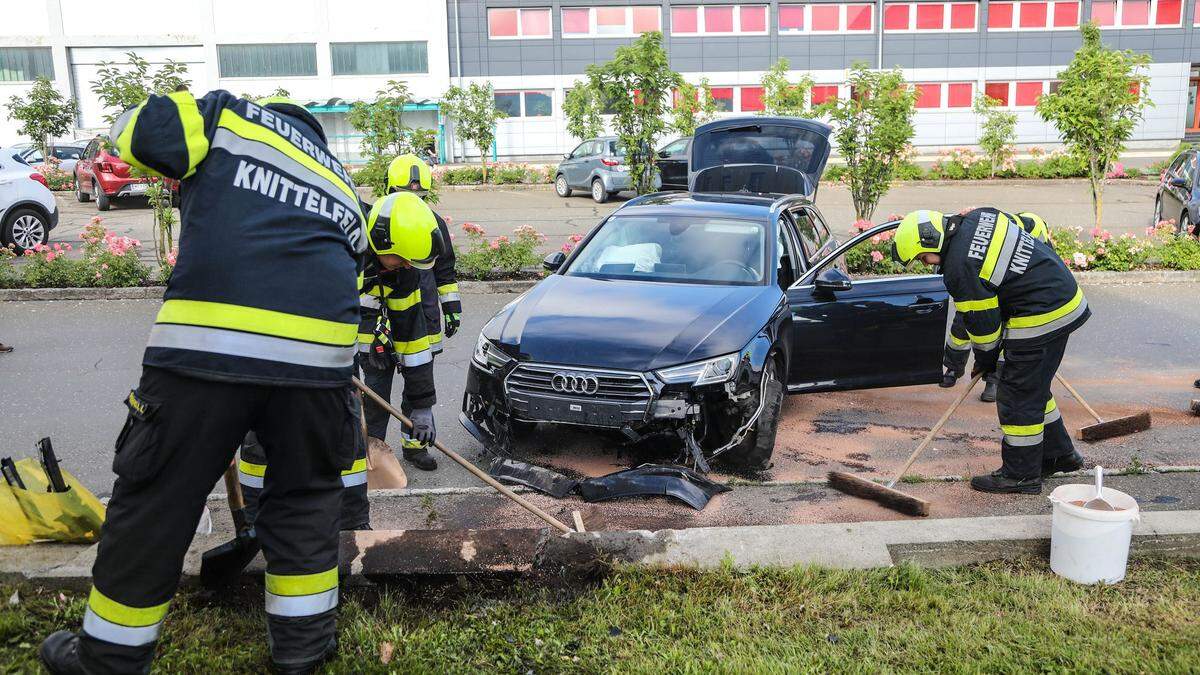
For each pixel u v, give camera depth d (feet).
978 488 16.31
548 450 18.02
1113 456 17.99
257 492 12.18
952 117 126.72
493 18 123.75
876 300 20.68
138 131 8.07
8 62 125.39
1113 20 124.67
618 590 11.44
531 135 126.62
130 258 36.81
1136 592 11.86
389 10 123.13
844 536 12.68
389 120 44.01
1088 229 55.06
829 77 125.08
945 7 123.65
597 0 123.03
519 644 10.41
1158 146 128.16
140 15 124.88
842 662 10.07
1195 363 25.40
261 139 8.64
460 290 36.81
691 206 22.50
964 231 15.70
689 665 9.89
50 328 30.30
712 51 124.47
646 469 16.02
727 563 11.85
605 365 16.17
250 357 8.22
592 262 21.07
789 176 34.91
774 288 19.52
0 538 11.84
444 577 11.57
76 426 20.06
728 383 16.34
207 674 9.61
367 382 16.72
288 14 123.24
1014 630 10.77
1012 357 15.76
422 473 17.25
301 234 8.60
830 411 21.48
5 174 47.11
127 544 8.34
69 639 9.09
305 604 9.32
